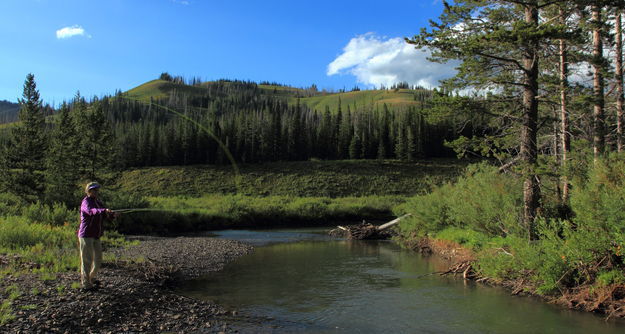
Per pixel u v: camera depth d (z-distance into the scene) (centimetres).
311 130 10869
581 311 962
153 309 906
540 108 1537
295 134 10019
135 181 7631
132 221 3056
